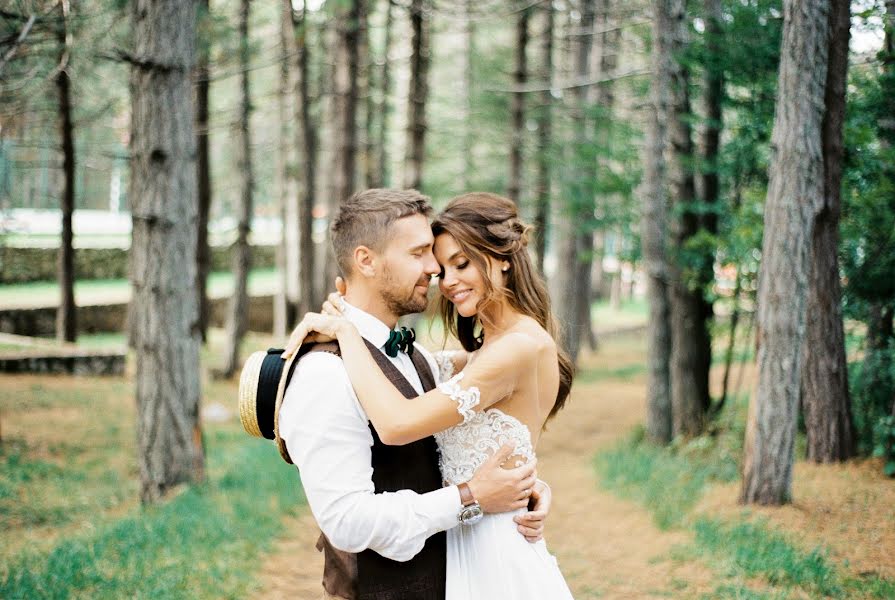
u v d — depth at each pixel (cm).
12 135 1127
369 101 1619
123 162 1661
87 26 668
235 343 1436
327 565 221
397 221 218
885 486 627
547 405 245
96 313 1867
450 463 235
